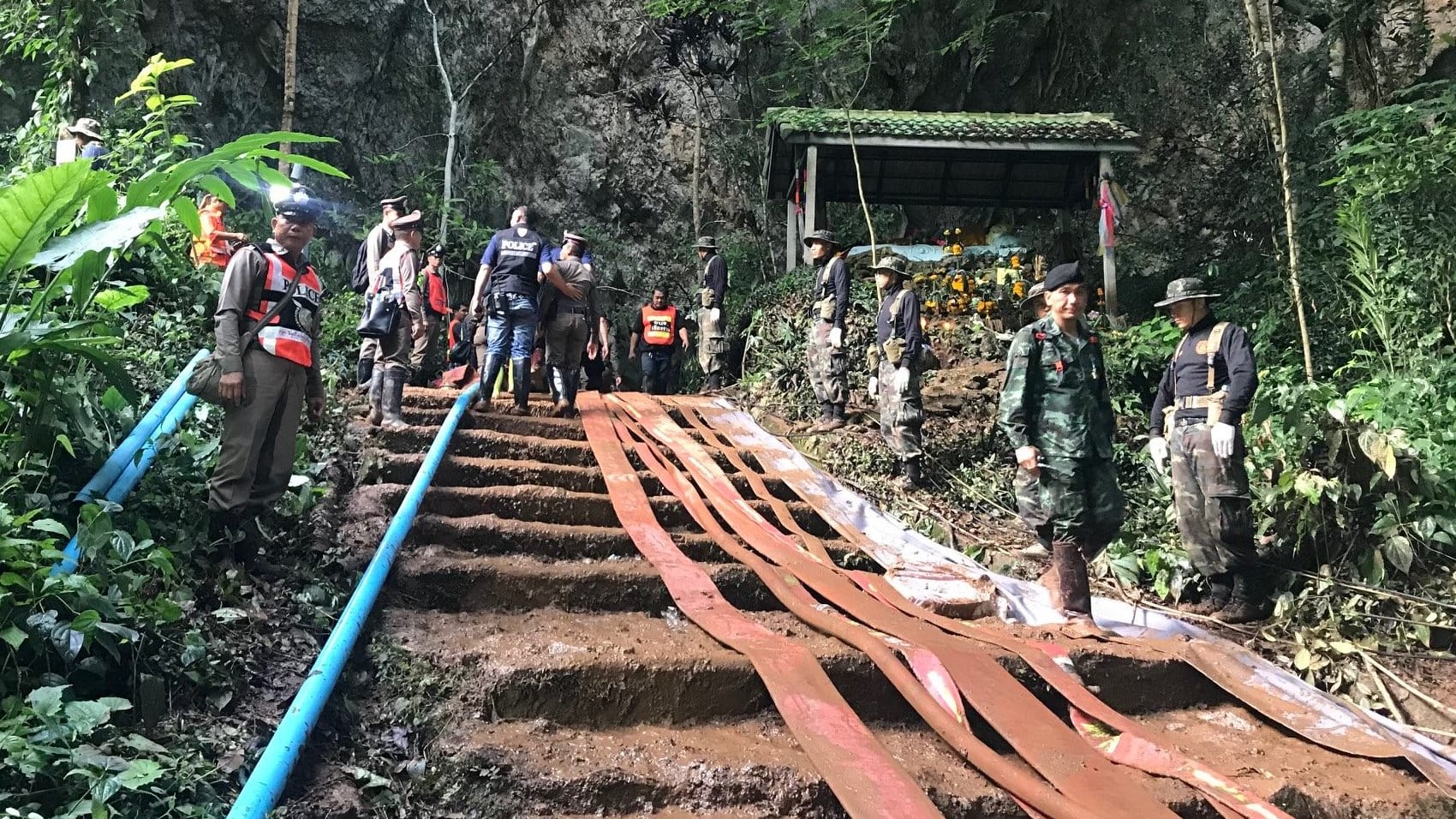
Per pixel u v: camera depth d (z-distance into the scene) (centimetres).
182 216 394
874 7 1363
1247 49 1439
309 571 394
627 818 292
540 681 337
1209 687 427
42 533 320
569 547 482
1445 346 777
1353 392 708
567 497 527
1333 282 920
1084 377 466
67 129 690
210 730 282
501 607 420
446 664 343
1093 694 399
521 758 301
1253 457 553
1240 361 486
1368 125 852
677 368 1240
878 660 379
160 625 307
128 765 239
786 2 1391
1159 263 1467
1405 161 788
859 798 294
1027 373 464
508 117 1562
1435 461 551
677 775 304
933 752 345
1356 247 825
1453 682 452
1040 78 1692
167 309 655
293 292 399
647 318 1081
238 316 383
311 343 412
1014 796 313
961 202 1331
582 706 341
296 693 306
